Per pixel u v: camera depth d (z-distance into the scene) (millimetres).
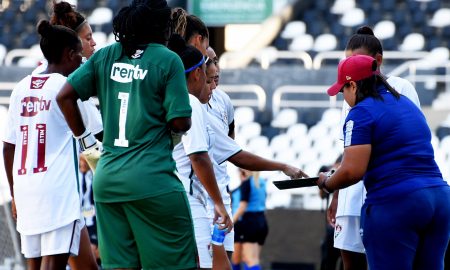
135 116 14711
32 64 60156
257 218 38094
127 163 14688
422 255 17047
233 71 54156
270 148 51781
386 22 60969
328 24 61938
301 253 43875
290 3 61875
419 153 16844
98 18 61750
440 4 62031
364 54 19156
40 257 18562
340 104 53344
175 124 14688
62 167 18078
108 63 15062
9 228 32250
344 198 19578
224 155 19172
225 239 19562
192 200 17953
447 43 60031
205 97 17344
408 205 16625
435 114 51688
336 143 51375
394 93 17203
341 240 19750
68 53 18469
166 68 14734
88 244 18812
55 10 19641
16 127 18297
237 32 68188
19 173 18172
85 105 17719
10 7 64000
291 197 46219
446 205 16922
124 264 14969
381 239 16781
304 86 53562
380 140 16797
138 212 14742
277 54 55750
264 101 53469
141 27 14859
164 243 14789
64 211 18000
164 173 14742
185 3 60031
